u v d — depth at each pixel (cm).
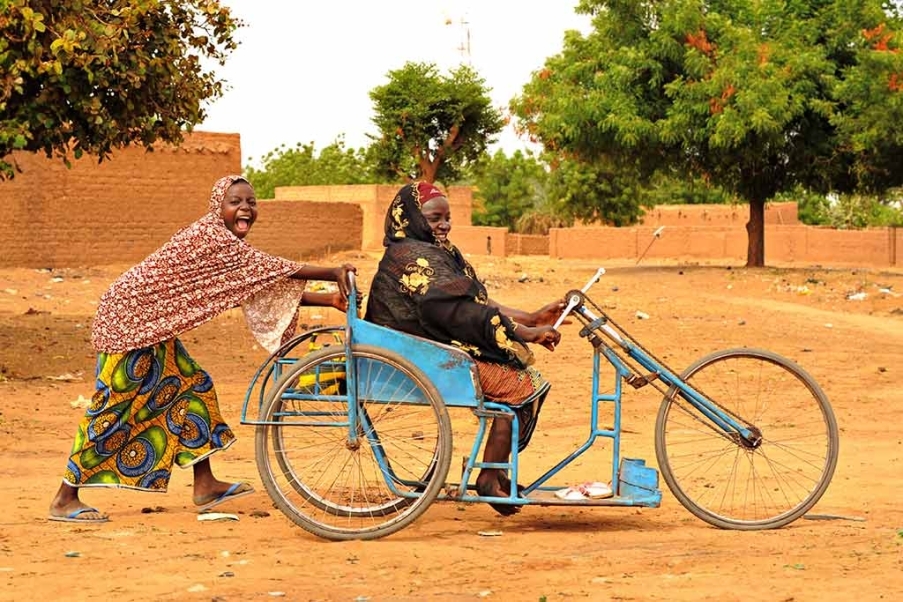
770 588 475
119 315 615
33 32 1283
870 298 2806
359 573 511
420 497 593
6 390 1261
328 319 1978
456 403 596
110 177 3005
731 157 3609
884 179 3694
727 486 756
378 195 5100
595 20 3797
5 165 1412
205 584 491
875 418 1143
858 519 651
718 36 3678
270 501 689
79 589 482
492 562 533
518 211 7975
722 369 1533
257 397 1273
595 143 3738
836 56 3694
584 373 1508
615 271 3712
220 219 625
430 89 5700
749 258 3869
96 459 627
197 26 1515
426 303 595
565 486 694
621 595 466
